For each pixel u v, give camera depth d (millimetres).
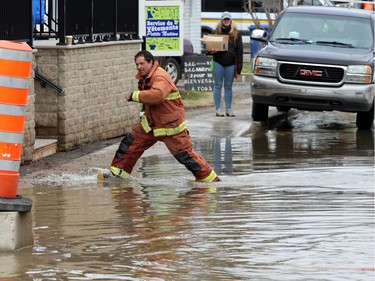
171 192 20188
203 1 76062
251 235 15672
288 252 14492
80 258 14109
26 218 14852
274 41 35469
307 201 18906
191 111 39625
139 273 13234
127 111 30875
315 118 36875
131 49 31000
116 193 20031
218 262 13859
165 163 24719
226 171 23375
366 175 22625
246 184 21281
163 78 21594
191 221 16875
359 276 13062
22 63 14797
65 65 26500
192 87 45500
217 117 36531
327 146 28531
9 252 14484
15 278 12969
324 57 33375
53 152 26406
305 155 26375
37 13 31391
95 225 16516
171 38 39344
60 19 26531
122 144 22125
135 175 22750
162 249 14680
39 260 13992
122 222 16766
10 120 14742
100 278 12969
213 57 36844
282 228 16234
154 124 21812
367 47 34812
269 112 38406
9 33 23406
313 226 16391
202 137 30453
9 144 14742
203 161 21734
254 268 13508
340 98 33156
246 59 69938
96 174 22828
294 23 35938
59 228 16250
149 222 16781
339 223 16656
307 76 33438
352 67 33125
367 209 18047
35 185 21094
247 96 46375
